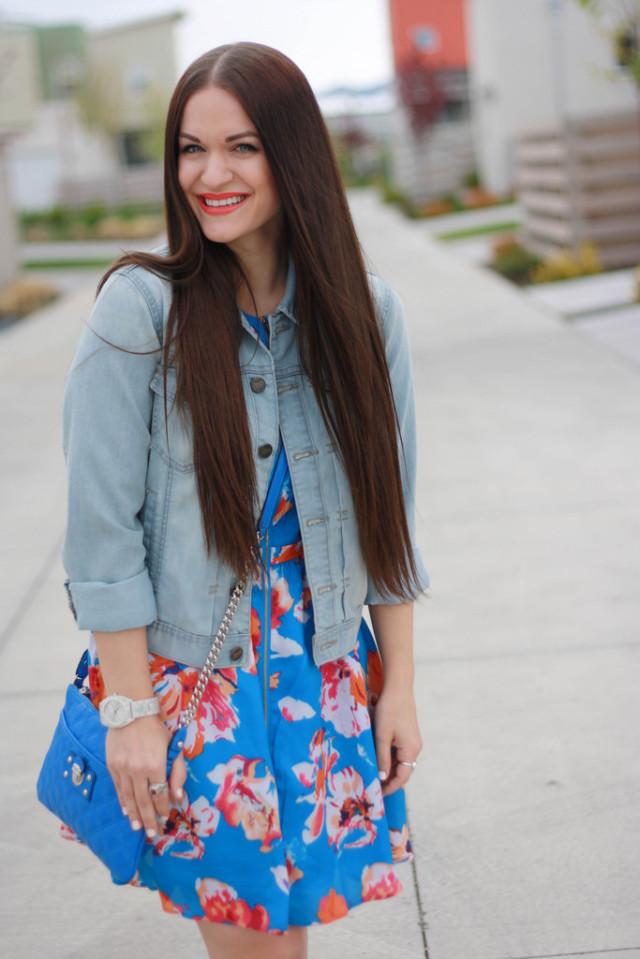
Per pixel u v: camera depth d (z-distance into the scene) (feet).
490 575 13.60
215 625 4.98
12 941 7.60
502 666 11.18
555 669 11.02
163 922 7.76
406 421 5.55
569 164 39.91
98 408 4.65
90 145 128.67
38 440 22.43
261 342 4.90
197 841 4.98
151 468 4.86
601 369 24.50
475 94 88.58
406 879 7.97
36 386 28.09
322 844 5.22
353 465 5.11
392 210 98.27
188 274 4.83
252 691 5.04
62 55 126.72
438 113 93.25
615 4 34.71
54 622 13.25
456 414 21.74
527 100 78.79
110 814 4.97
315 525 5.10
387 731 5.57
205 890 5.01
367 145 154.51
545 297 36.32
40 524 17.17
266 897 4.98
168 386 4.74
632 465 17.53
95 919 7.82
